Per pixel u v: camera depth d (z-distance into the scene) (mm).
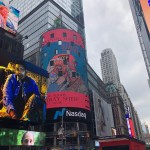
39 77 50000
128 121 161000
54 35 81000
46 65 76438
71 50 78750
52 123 68438
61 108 68188
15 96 42656
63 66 74750
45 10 104375
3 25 50562
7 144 37938
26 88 45625
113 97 154250
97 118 87500
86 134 66438
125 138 58469
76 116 68438
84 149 66125
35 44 100625
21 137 40844
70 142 66000
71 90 71688
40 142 44719
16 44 55594
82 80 76500
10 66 43531
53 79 72688
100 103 97125
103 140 61469
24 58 102250
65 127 67250
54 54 77188
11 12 53750
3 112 39656
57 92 70562
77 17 124000
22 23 116875
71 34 82438
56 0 110688
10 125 44844
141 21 52188
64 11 113500
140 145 72438
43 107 48438
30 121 44500
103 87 137500
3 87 40875
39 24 103750
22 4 123750
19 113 42500
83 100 72875
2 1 51969
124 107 172875
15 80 43656
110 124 103312
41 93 49031
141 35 57750
